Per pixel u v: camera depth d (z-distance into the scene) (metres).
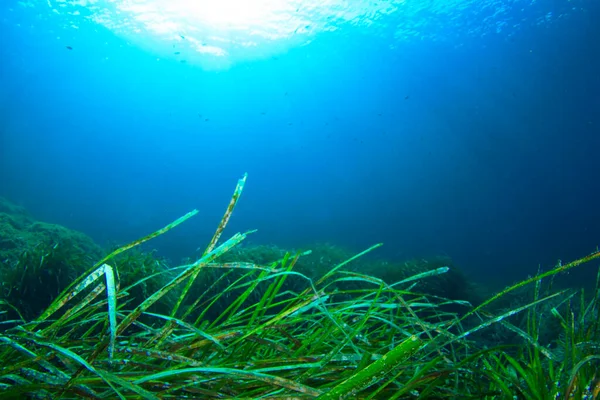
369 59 48.59
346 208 85.06
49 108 65.88
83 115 69.38
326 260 12.23
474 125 75.06
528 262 42.59
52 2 33.12
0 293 5.36
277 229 60.00
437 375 1.37
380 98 66.38
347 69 52.94
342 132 81.94
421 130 79.50
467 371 1.49
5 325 5.25
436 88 61.19
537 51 46.84
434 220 77.69
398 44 43.28
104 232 44.41
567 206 84.81
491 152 83.94
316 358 1.49
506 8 35.72
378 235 61.41
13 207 18.33
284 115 74.88
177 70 52.62
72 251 6.14
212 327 1.72
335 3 31.73
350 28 37.91
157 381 1.26
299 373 1.48
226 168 85.50
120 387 1.24
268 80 57.84
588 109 66.06
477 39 42.66
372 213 80.50
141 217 54.38
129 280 5.59
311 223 67.12
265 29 35.75
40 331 1.39
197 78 56.62
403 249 49.69
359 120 76.94
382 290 1.59
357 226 67.50
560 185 85.69
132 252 6.52
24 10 35.69
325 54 46.06
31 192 56.03
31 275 5.51
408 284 10.55
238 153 84.38
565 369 1.52
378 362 0.93
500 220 80.75
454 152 85.62
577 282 21.81
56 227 11.73
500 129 75.81
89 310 1.52
